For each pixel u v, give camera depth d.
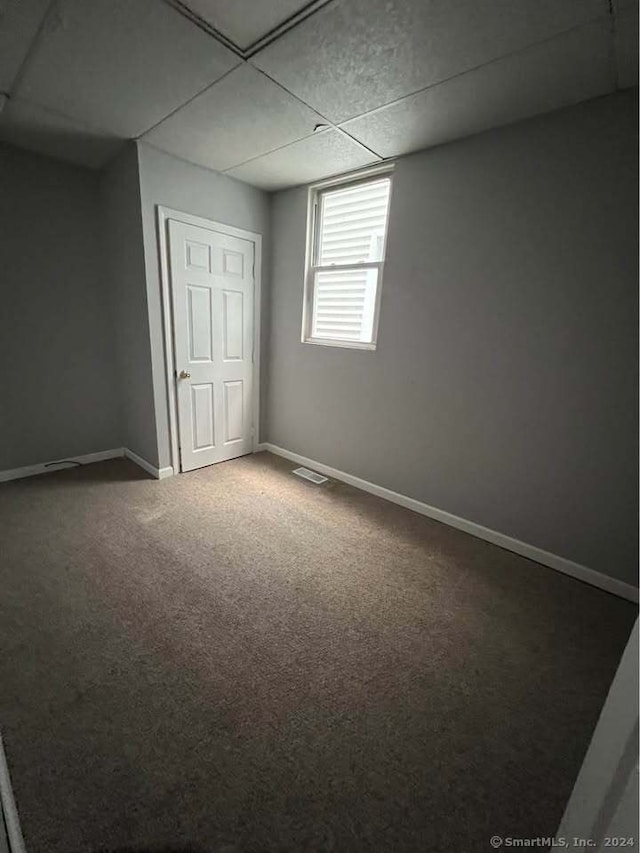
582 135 1.73
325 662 1.45
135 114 2.04
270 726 1.21
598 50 1.43
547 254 1.90
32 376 2.86
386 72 1.62
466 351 2.28
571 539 2.04
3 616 1.58
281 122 2.06
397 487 2.79
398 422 2.71
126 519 2.40
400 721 1.25
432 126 2.00
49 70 1.68
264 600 1.76
